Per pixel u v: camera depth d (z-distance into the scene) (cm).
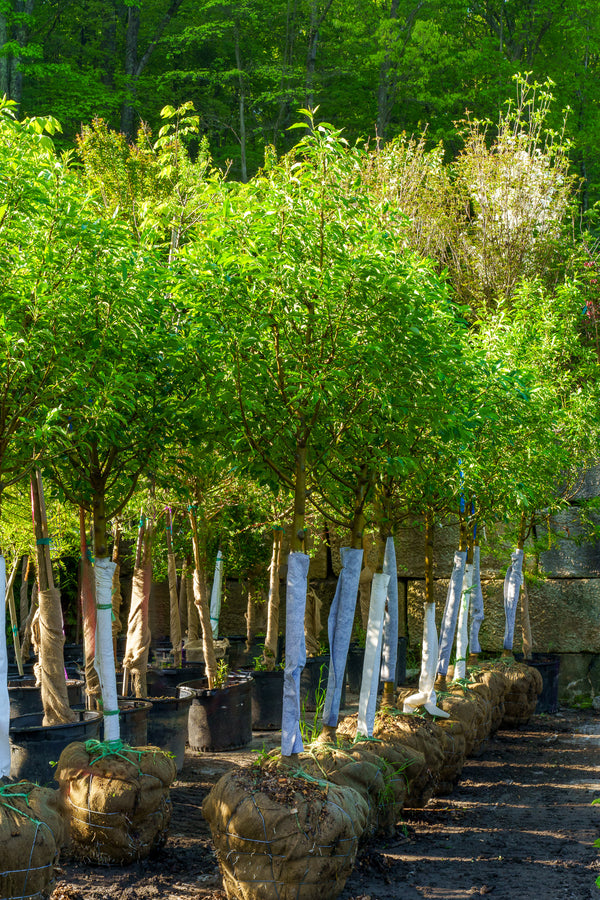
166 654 1180
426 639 782
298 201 460
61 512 888
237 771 486
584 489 1276
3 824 412
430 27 1923
